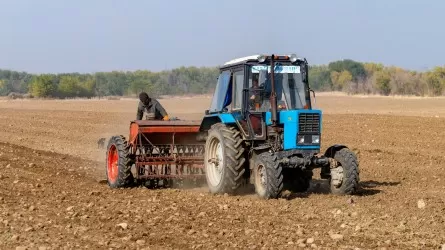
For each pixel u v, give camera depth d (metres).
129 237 14.23
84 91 161.50
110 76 172.25
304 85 20.52
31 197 19.42
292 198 19.61
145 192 20.81
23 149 33.03
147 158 21.62
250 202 18.80
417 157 31.88
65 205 18.19
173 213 17.12
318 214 17.14
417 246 13.75
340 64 172.25
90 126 51.81
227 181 19.92
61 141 40.16
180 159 21.73
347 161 19.83
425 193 21.08
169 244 13.78
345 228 15.45
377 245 13.77
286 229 15.33
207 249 13.34
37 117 63.09
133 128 21.86
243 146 20.28
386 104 87.75
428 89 127.62
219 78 21.94
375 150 34.41
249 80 20.16
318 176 25.16
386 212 17.50
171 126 21.66
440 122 51.06
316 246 13.59
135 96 164.00
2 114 68.19
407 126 48.34
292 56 20.34
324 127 48.16
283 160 19.30
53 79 167.00
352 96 125.44
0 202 18.39
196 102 107.88
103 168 27.55
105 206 18.08
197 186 22.89
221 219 16.41
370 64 171.88
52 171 25.69
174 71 171.25
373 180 24.50
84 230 15.01
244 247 13.51
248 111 19.98
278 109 20.08
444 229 15.49
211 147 20.97
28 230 14.81
